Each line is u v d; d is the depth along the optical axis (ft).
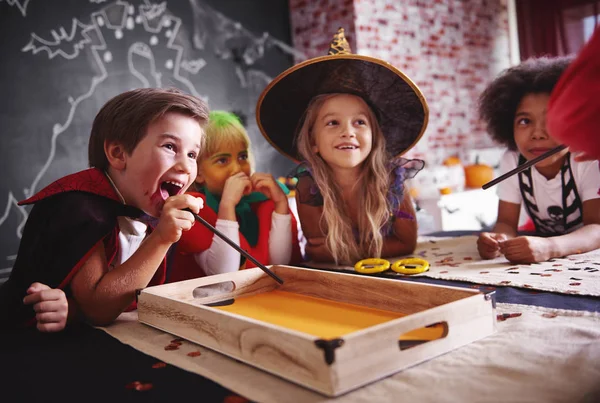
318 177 4.76
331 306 2.96
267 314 2.80
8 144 8.45
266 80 12.00
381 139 4.78
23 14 8.61
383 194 4.68
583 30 12.57
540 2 13.16
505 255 4.08
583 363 1.93
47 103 8.86
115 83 9.67
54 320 2.83
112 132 3.10
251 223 4.78
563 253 4.13
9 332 2.98
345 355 1.81
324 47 11.69
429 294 2.61
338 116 4.58
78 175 3.20
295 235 4.90
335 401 1.75
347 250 4.67
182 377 2.06
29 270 3.02
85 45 9.29
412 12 12.11
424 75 12.39
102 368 2.25
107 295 2.86
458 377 1.90
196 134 3.20
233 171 4.72
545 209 5.18
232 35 11.39
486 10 13.84
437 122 12.71
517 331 2.35
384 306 2.84
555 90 2.00
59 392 2.02
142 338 2.66
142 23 10.02
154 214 3.21
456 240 5.53
